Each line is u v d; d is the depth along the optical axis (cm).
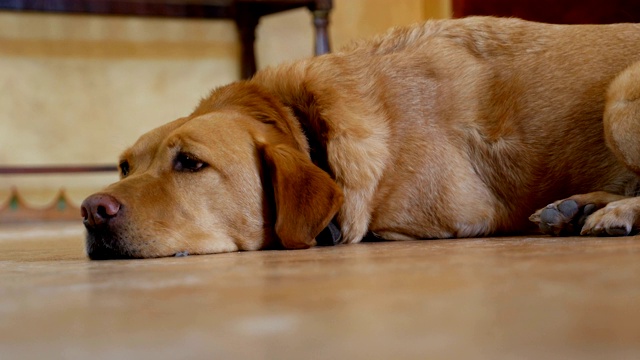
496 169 260
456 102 262
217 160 232
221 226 233
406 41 278
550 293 108
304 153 250
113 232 215
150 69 699
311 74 263
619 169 255
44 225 592
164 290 131
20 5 604
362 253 198
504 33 274
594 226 226
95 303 119
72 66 674
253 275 149
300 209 232
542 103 260
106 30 682
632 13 476
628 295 104
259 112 254
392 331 87
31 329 99
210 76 718
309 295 116
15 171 605
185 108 711
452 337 82
